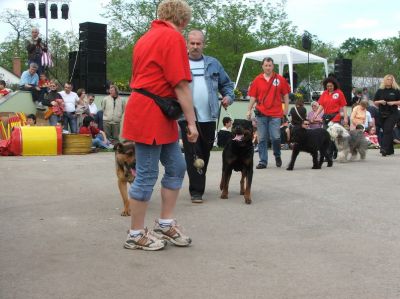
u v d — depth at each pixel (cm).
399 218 620
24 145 1234
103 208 663
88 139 1312
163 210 496
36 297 365
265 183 864
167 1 472
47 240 514
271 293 378
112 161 1129
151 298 366
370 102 2128
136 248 483
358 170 1040
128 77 4006
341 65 2172
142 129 453
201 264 442
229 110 1794
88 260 450
